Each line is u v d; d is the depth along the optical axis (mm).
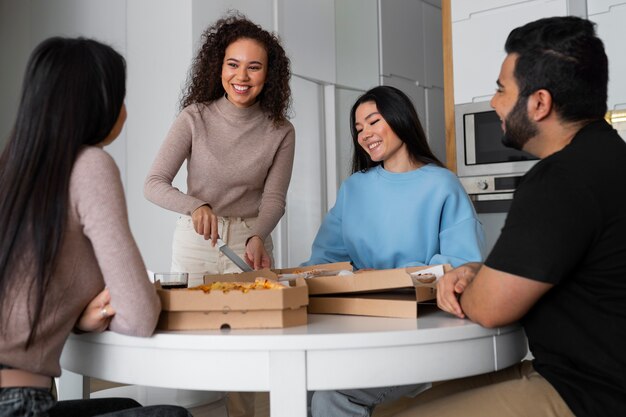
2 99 3555
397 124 1968
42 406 1040
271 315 1164
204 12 3404
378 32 4633
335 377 1065
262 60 2096
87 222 1067
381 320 1258
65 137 1053
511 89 1271
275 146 2213
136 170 3541
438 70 5246
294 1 3975
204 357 1081
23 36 3566
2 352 1009
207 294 1163
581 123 1235
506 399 1206
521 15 3107
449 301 1278
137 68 3564
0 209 1026
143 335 1101
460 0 3277
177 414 1097
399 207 1931
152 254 3492
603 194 1124
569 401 1149
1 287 1015
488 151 3197
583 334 1158
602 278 1147
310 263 2047
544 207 1123
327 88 4270
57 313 1065
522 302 1135
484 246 1874
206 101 2201
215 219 1884
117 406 1354
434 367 1119
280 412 1062
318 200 4188
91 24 3561
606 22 2953
